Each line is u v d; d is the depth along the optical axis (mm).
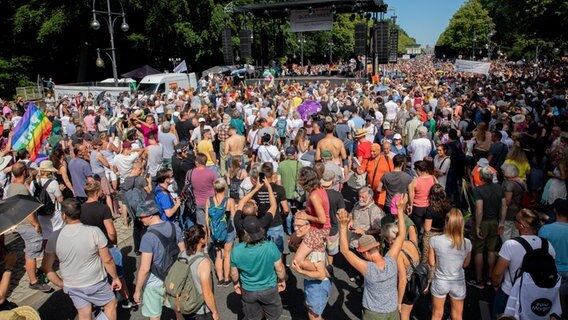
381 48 27406
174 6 34688
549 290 4410
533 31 27844
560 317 4461
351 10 28719
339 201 6102
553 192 6527
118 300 6188
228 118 12500
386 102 16188
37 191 6922
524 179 7934
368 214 6273
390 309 4395
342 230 4613
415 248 5133
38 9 34125
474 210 6480
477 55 89188
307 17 28906
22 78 37094
